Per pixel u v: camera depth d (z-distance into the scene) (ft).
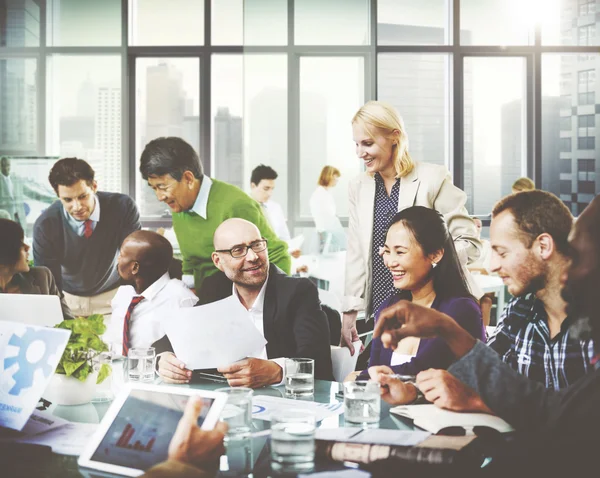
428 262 7.36
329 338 8.03
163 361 6.06
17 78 16.98
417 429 4.40
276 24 12.46
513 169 14.65
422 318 4.54
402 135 9.10
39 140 17.11
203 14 18.10
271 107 12.46
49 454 4.00
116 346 9.37
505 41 14.66
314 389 5.83
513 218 6.91
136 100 17.94
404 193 9.02
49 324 6.71
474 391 4.80
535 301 6.32
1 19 16.79
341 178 12.06
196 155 11.55
